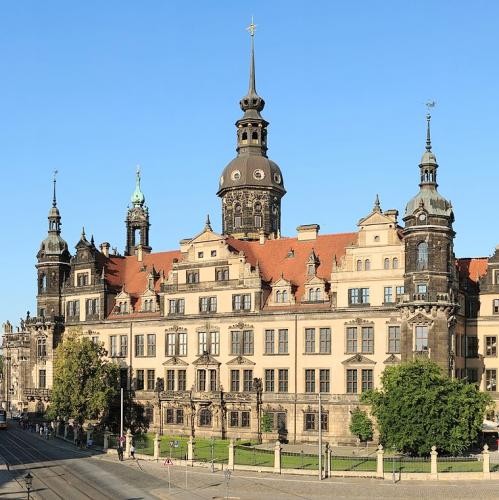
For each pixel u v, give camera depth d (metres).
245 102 149.00
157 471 90.62
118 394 128.62
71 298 142.12
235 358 121.12
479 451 102.81
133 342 132.62
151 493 77.31
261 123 148.75
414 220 108.69
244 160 146.50
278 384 117.56
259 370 119.19
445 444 89.06
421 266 108.12
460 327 114.62
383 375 97.44
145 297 133.75
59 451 108.56
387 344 110.81
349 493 76.44
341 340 113.69
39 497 75.00
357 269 114.00
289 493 76.75
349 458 92.12
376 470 85.50
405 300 108.12
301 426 115.06
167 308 129.50
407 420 89.19
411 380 91.25
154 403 127.44
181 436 122.19
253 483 82.19
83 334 137.75
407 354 107.56
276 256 126.50
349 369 112.75
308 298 117.69
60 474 88.56
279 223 148.62
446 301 107.00
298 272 122.12
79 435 114.25
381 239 113.06
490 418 112.94
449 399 89.75
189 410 123.50
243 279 122.19
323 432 113.31
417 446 89.88
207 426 122.12
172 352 128.25
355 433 109.69
